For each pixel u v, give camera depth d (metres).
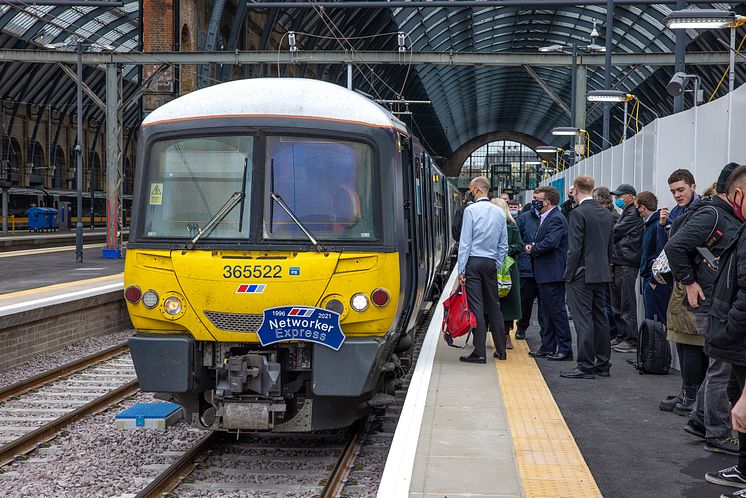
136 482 7.62
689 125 11.18
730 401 6.42
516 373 10.27
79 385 12.53
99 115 75.25
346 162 8.16
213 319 7.88
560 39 57.34
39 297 17.52
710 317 6.06
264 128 8.21
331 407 8.14
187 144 8.31
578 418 8.23
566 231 11.30
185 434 9.36
